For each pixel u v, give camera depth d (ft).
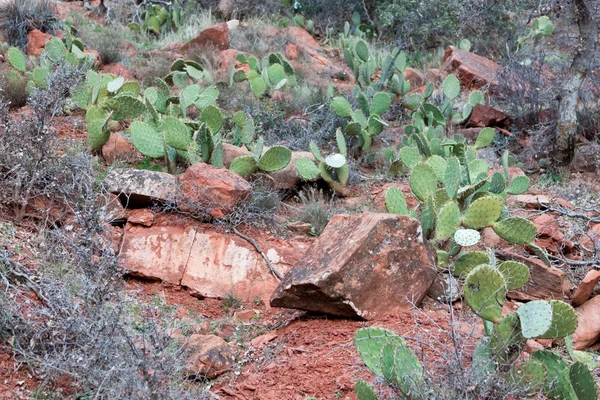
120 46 39.32
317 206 21.90
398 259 16.93
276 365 15.16
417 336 15.23
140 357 13.01
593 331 16.72
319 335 16.15
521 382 12.84
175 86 34.47
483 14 46.65
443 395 12.25
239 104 31.58
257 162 22.62
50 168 19.20
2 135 19.48
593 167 29.55
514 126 32.68
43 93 20.44
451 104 33.19
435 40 48.19
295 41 45.65
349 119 30.60
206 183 19.89
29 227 18.16
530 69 34.37
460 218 17.87
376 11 51.31
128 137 24.29
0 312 14.14
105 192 19.79
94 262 15.99
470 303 13.24
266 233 20.24
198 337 15.38
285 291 16.71
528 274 15.37
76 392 13.00
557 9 32.12
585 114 31.96
